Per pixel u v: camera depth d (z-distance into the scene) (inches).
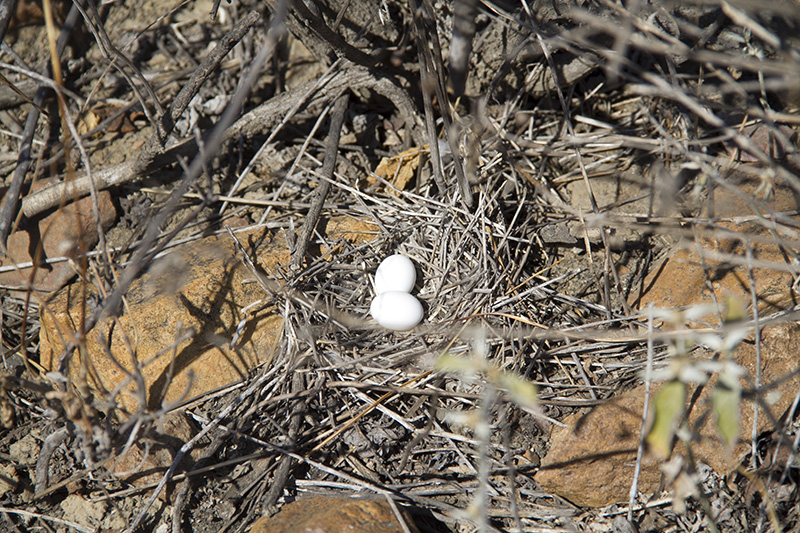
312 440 90.7
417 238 110.0
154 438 88.4
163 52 133.9
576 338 97.7
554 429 88.9
